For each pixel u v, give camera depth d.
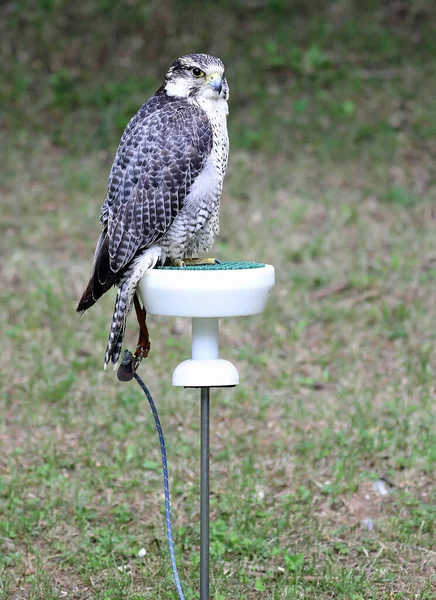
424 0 22.89
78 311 7.38
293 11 23.06
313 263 14.53
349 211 16.22
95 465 9.83
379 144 18.80
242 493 9.32
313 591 7.83
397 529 8.71
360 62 21.39
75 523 8.89
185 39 21.98
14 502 9.09
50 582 8.05
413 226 15.82
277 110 20.05
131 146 7.58
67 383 11.23
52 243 15.34
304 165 18.19
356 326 12.75
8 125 19.69
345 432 10.32
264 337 12.64
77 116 20.00
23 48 21.73
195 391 11.30
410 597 7.78
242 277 6.23
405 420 10.41
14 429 10.53
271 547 8.50
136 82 20.91
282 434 10.42
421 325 12.62
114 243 7.41
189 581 7.99
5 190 17.33
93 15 22.53
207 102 7.79
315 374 11.72
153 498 9.30
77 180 17.62
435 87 20.42
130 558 8.42
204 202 7.65
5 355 12.02
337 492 9.31
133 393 11.19
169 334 12.72
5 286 13.83
